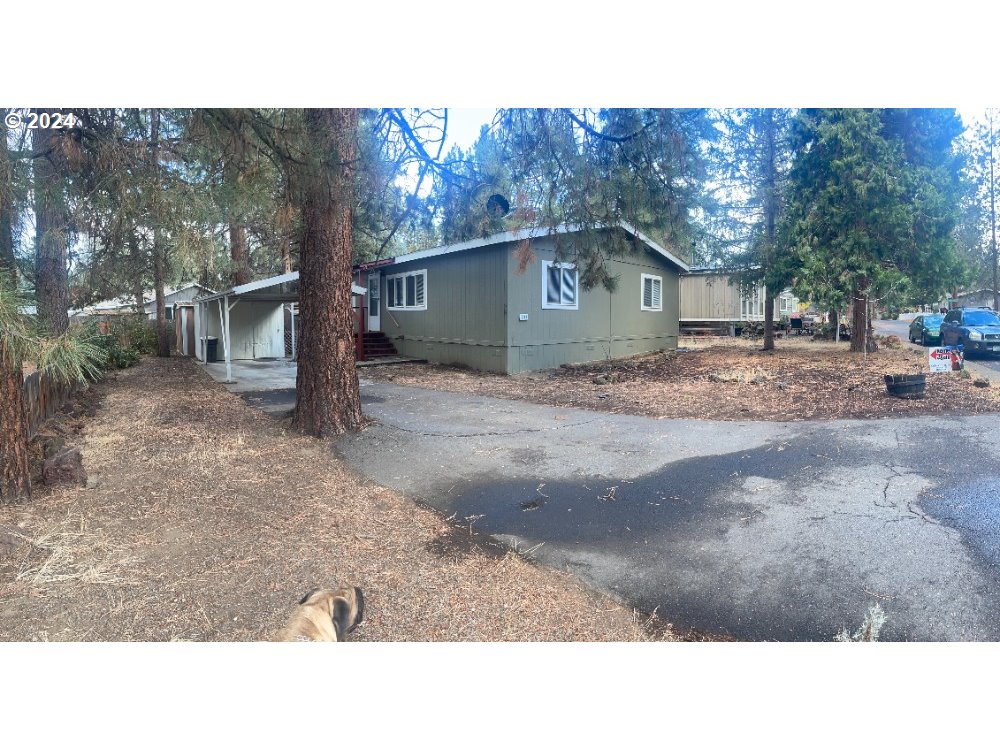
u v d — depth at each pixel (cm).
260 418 825
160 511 442
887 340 2100
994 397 883
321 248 716
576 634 297
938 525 421
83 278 848
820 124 1535
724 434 700
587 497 511
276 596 319
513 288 1352
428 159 604
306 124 426
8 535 359
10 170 407
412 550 404
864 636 296
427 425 780
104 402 953
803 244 1581
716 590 350
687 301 2928
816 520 439
